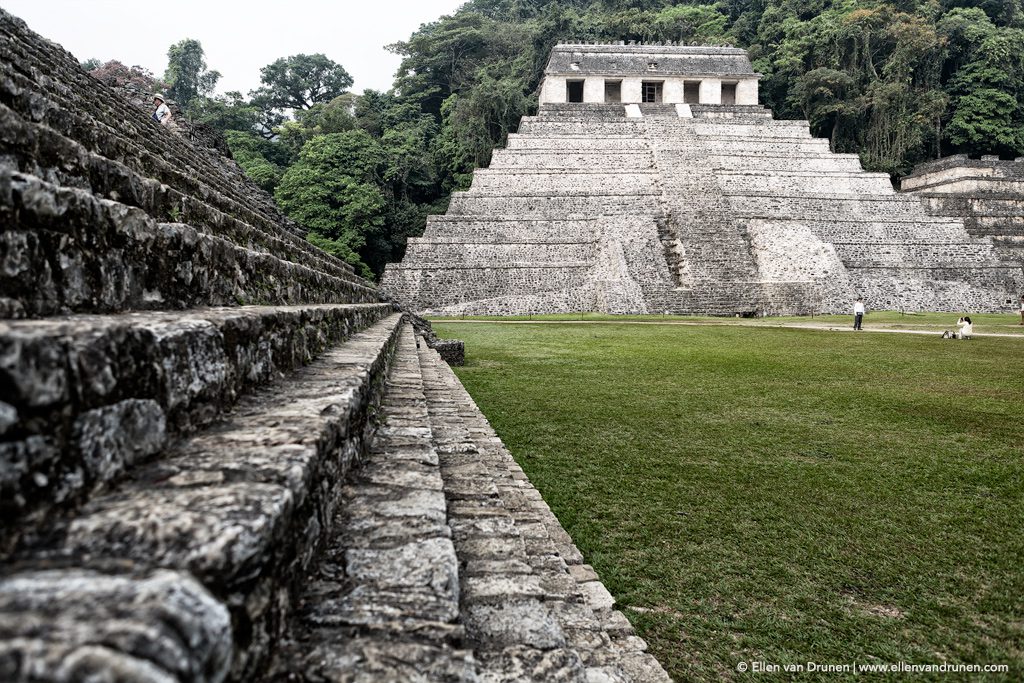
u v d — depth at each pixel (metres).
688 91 57.31
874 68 58.59
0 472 1.17
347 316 6.42
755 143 47.59
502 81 55.50
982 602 4.24
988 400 10.64
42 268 1.94
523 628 2.33
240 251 4.13
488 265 38.25
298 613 1.73
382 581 1.95
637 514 5.65
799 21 63.25
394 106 63.78
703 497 6.09
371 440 3.61
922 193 47.47
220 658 1.10
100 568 1.14
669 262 39.53
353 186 44.91
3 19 7.80
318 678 1.46
